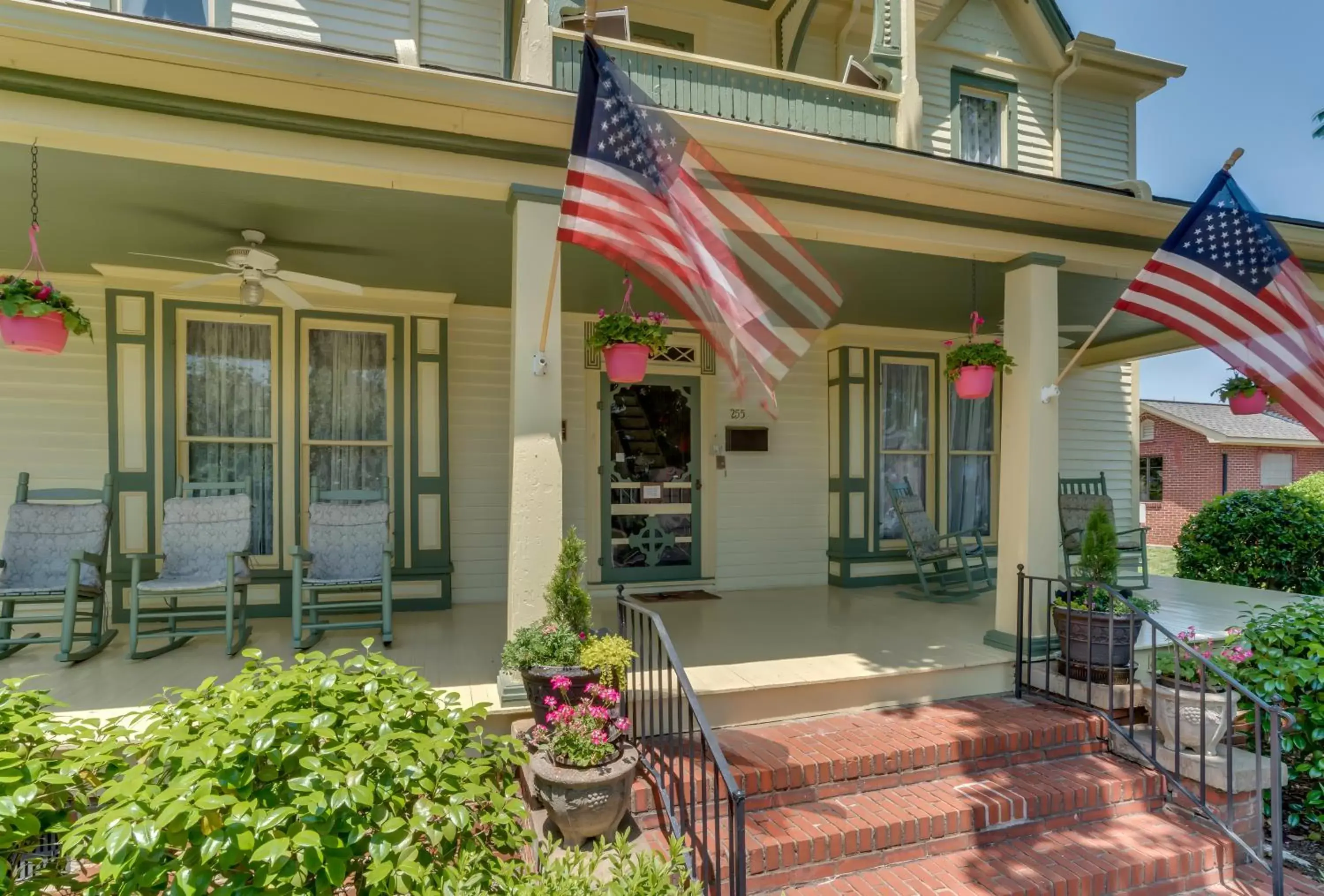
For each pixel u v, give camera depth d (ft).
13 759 5.67
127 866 5.11
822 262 14.75
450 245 13.56
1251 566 24.35
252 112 9.08
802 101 13.57
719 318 8.91
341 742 5.93
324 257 14.35
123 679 11.29
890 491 20.04
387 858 5.57
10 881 5.45
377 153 9.66
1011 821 9.63
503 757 6.99
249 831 5.16
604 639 9.41
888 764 10.03
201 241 13.32
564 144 10.17
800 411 21.54
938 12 21.16
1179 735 10.50
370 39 15.90
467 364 18.26
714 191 10.13
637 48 11.89
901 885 8.54
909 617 16.62
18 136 8.54
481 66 16.56
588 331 19.29
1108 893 8.82
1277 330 11.82
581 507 19.11
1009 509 13.62
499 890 5.92
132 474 15.35
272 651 13.23
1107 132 23.73
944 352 22.33
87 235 12.97
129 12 14.44
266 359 16.57
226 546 14.32
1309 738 11.42
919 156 11.57
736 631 15.01
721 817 8.97
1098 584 11.79
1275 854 9.12
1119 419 25.22
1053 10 22.04
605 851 7.63
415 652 13.08
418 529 17.31
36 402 15.37
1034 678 12.85
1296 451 58.65
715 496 20.51
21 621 12.05
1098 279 16.79
